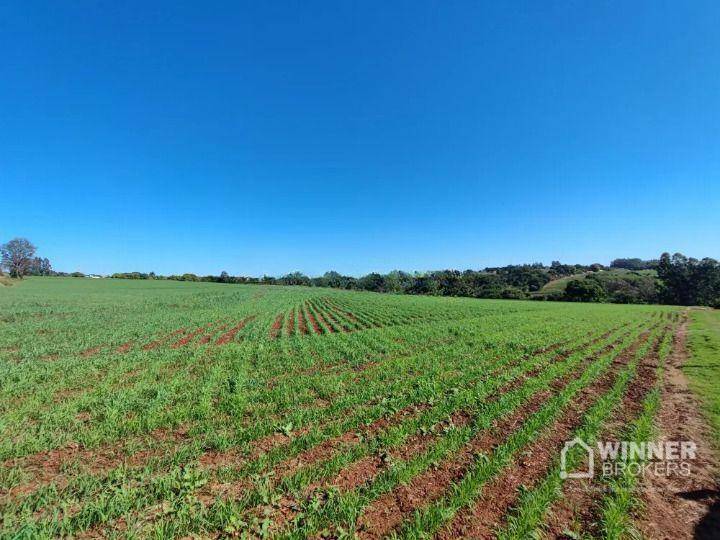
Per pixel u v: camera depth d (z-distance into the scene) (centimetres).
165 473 637
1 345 2012
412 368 1460
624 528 493
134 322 3038
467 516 525
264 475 623
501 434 817
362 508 534
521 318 3603
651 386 1225
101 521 501
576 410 984
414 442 773
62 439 768
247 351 1812
